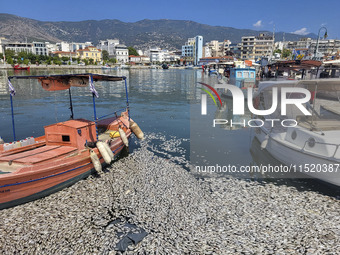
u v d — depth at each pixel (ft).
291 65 99.19
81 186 32.63
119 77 47.11
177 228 24.47
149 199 29.48
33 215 26.45
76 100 107.14
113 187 32.37
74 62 501.56
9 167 28.66
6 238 23.03
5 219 25.71
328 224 25.21
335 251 21.49
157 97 117.19
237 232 24.06
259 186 32.89
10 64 372.99
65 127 34.37
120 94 128.06
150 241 22.58
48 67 420.36
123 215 26.50
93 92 35.86
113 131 46.19
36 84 166.30
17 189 27.30
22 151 35.81
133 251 21.43
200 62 305.94
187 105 95.20
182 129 60.23
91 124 36.55
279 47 465.06
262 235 23.66
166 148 46.96
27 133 56.03
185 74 332.60
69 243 22.47
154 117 73.87
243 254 21.24
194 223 25.26
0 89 136.77
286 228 24.64
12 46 566.77
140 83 194.49
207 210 27.45
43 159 29.63
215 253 21.29
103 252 21.39
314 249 21.75
